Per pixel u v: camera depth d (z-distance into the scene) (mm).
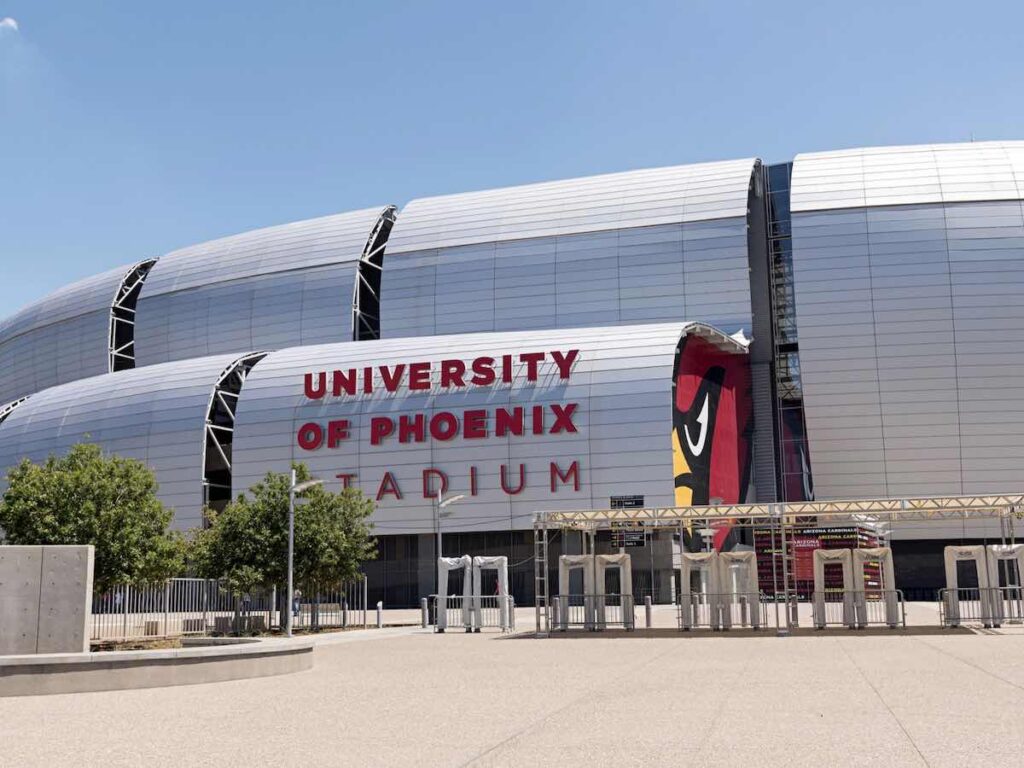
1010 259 78562
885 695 17375
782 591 63656
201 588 43781
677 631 40469
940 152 86125
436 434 71188
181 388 78812
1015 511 42156
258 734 14156
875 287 79688
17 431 85500
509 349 72688
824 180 84625
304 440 73500
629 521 45656
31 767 11672
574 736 13547
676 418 69875
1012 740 12609
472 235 90562
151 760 12109
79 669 20641
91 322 103062
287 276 94125
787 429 85938
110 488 35500
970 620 44125
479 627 44219
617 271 85562
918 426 78312
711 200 86000
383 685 20922
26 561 23328
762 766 11188
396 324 89938
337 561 45719
